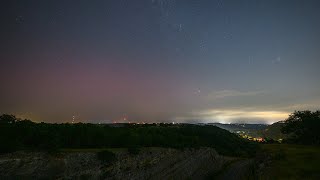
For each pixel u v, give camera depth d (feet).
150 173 106.42
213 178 177.27
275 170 116.37
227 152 288.10
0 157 53.52
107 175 77.51
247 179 140.46
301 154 157.48
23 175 53.83
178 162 142.82
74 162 68.33
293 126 284.20
